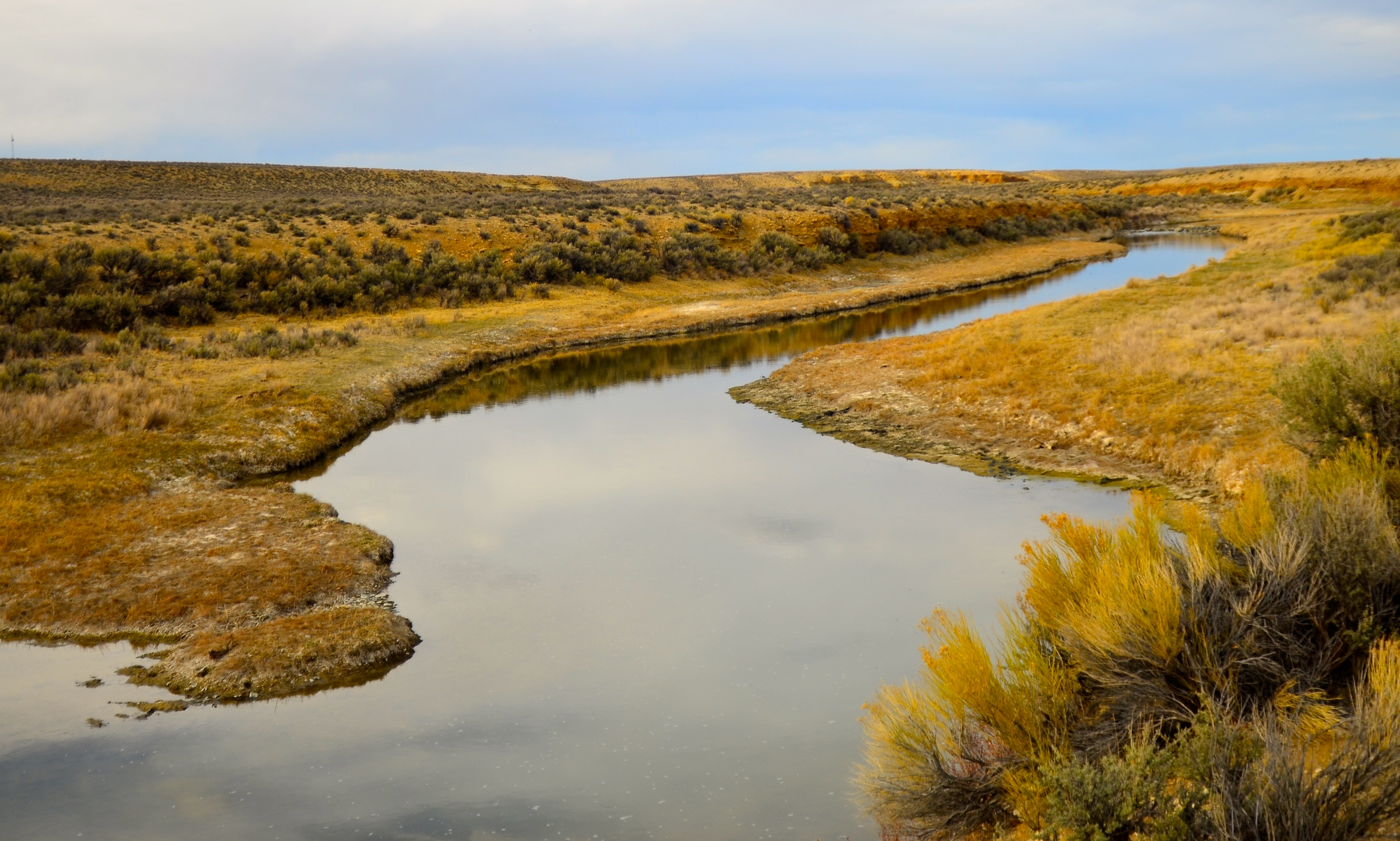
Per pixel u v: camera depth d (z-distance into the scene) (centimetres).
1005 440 2025
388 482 1975
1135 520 757
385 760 926
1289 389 1077
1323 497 738
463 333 3866
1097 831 466
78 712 1043
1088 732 611
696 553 1476
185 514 1675
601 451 2188
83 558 1466
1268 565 655
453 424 2561
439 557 1509
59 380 2411
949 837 611
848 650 1103
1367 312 2300
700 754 904
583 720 984
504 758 918
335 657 1145
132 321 3475
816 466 1975
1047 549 765
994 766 613
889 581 1307
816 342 3728
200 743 972
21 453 1938
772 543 1499
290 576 1389
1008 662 667
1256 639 618
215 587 1354
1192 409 1880
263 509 1725
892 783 628
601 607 1285
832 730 928
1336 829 432
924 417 2273
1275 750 464
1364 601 624
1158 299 3189
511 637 1203
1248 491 779
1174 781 518
